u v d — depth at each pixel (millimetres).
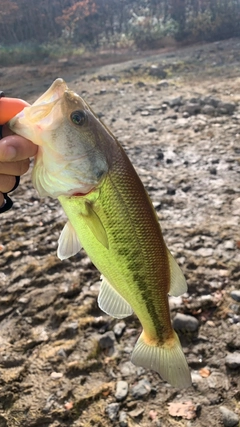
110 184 277
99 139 275
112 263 285
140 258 289
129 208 281
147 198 288
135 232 284
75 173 270
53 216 754
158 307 307
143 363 317
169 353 312
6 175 268
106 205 277
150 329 312
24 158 261
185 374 306
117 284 293
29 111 262
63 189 274
